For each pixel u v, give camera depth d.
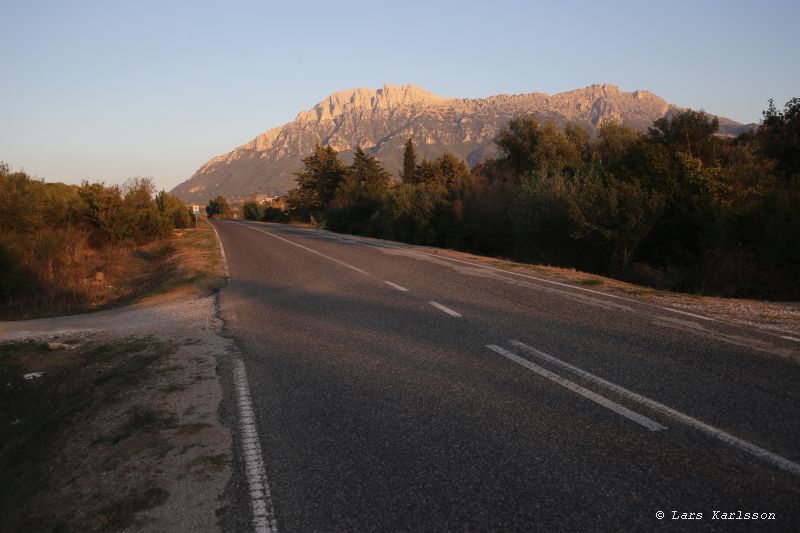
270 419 4.48
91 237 32.31
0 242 17.70
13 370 7.29
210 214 172.88
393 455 3.66
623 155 21.64
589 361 5.54
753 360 5.39
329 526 2.87
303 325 8.22
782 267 13.21
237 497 3.25
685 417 4.02
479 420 4.16
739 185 15.77
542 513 2.86
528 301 9.21
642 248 17.48
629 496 2.99
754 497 2.92
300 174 75.62
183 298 12.29
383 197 38.38
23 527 3.29
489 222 24.03
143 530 3.00
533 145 35.53
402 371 5.54
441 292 10.54
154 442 4.21
